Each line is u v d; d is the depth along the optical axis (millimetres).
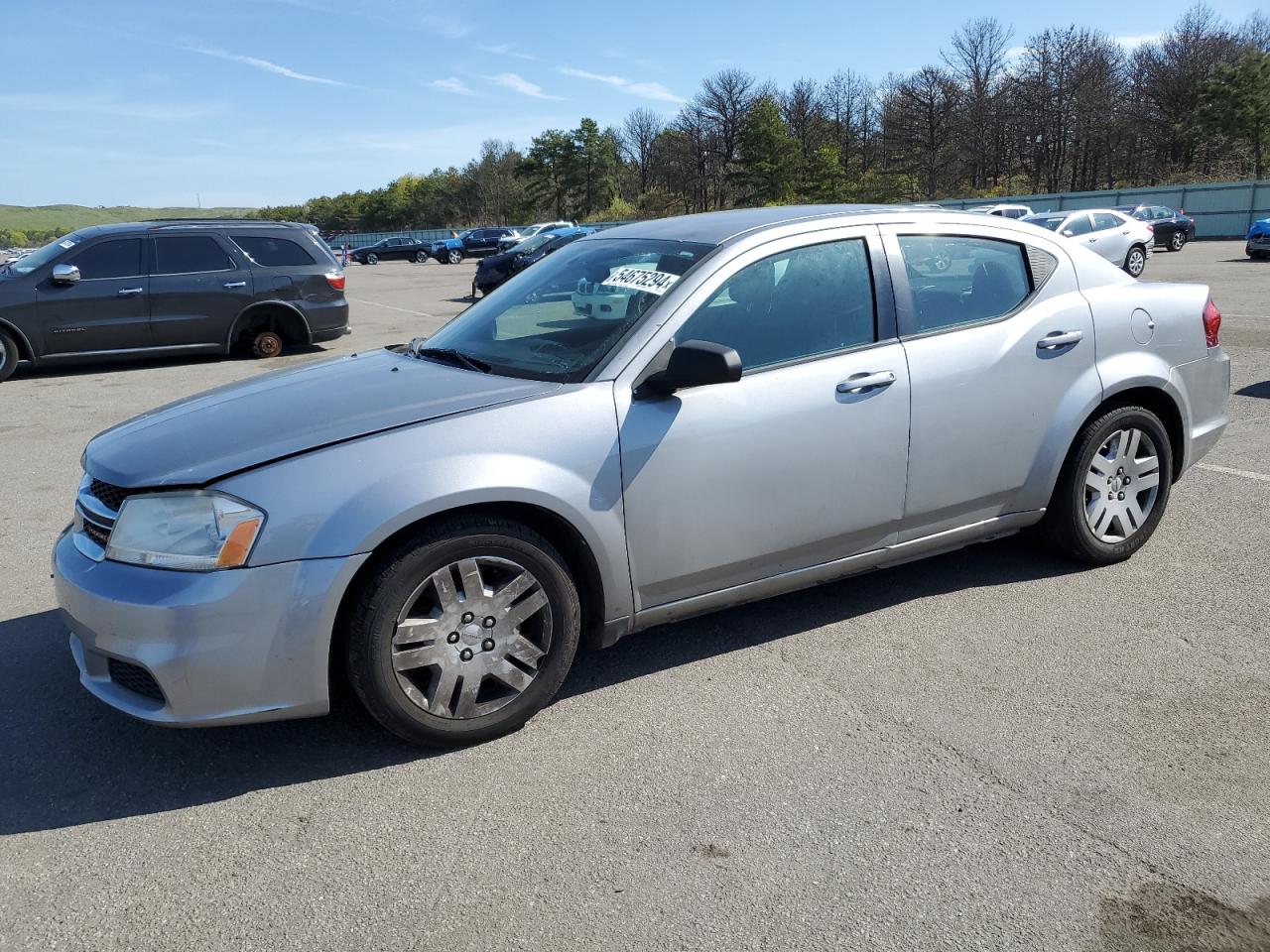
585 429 2986
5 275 10875
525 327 3514
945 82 75625
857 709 3145
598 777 2801
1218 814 2551
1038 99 73062
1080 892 2273
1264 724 2984
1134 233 20641
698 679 3383
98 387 10438
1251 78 60719
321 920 2248
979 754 2865
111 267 11250
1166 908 2217
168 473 2719
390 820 2629
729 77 88688
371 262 53500
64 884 2402
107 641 2670
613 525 3045
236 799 2752
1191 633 3611
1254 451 6125
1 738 3119
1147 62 69625
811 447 3344
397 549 2746
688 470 3143
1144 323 4121
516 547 2896
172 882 2400
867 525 3541
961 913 2215
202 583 2604
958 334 3678
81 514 2955
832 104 89000
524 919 2232
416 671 2867
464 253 50500
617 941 2154
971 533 3865
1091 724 3012
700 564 3244
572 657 3098
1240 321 11930
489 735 2984
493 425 2893
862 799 2658
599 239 3996
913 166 78125
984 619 3785
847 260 3525
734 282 3311
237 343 12664
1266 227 23672
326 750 2998
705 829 2549
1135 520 4254
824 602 4008
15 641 3875
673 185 96188
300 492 2672
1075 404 3916
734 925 2193
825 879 2344
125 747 3055
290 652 2666
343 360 3865
